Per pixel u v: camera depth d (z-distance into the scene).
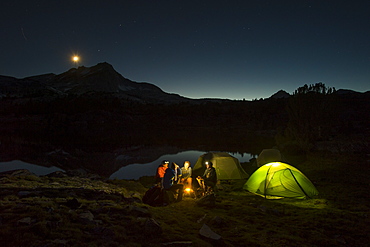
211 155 15.76
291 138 29.03
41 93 182.88
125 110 113.00
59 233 4.59
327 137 29.02
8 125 81.31
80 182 11.05
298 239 5.92
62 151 31.80
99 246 4.35
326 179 14.06
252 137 58.38
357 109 67.56
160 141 47.56
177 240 5.02
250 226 6.72
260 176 11.38
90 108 109.06
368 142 25.64
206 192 10.05
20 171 11.34
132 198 8.31
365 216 7.89
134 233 5.11
